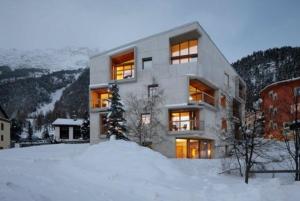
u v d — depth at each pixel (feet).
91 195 33.04
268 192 40.78
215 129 112.37
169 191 39.42
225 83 134.00
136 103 109.40
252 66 366.43
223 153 113.29
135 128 105.60
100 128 118.32
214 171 74.38
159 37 111.45
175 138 105.91
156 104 108.06
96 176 45.62
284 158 86.74
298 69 307.17
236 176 72.54
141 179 45.83
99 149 62.13
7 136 229.45
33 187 32.65
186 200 36.24
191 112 110.63
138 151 60.03
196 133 104.73
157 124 106.63
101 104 123.24
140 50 113.80
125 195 35.65
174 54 113.50
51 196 29.78
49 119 464.65
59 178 41.81
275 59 364.79
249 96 91.40
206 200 36.63
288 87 166.91
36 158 75.00
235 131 82.12
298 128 79.25
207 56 112.57
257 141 77.25
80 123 266.57
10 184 31.53
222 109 123.85
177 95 106.32
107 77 118.32
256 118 77.20
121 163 54.03
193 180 52.06
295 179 67.15
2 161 63.10
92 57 122.11
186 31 107.04
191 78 107.76
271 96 176.76
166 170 54.44
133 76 116.98
